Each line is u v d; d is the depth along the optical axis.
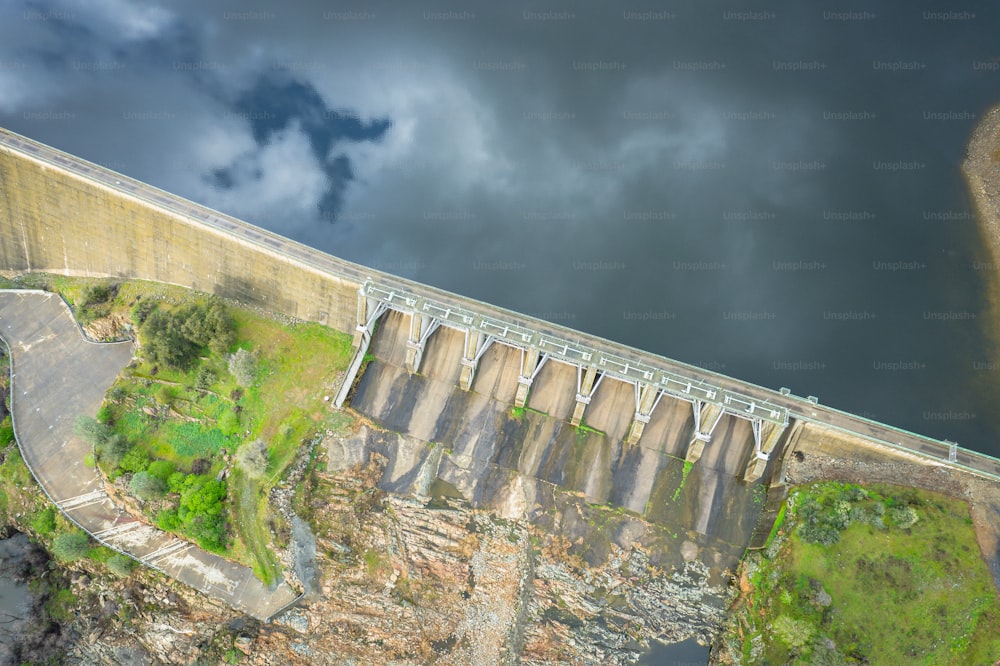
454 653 96.94
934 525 94.00
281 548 102.19
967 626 88.44
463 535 103.25
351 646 97.50
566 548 102.31
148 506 106.19
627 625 97.12
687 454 104.62
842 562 92.81
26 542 109.69
